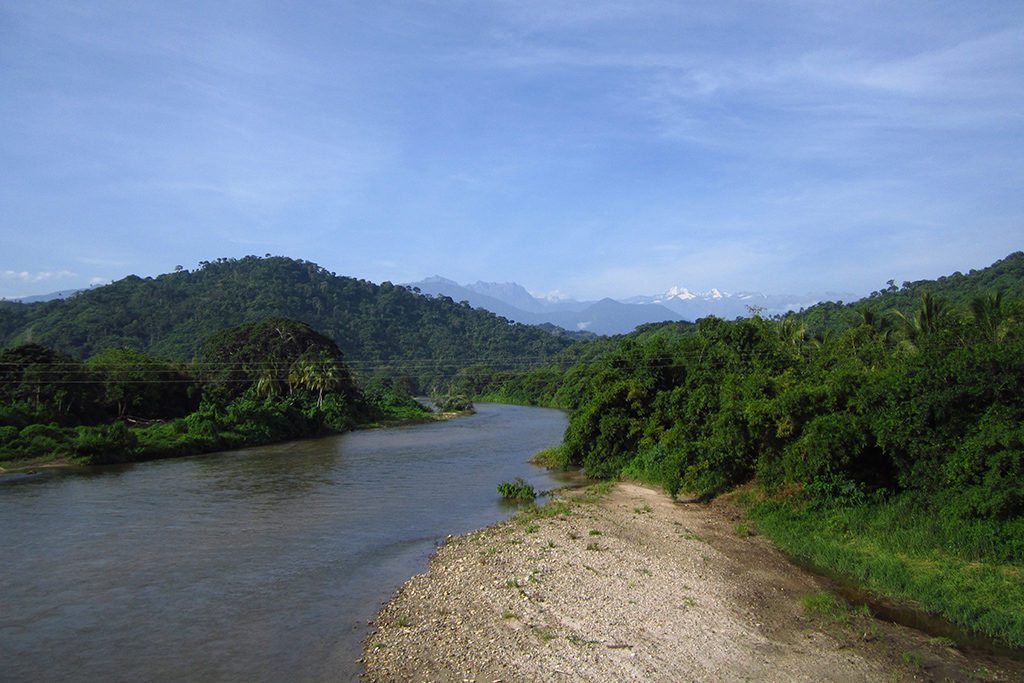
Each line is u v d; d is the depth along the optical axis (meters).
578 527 27.59
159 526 28.75
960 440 22.42
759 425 29.94
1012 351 21.55
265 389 87.88
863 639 16.28
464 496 36.97
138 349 141.12
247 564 23.11
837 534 24.03
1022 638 15.97
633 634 16.48
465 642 15.94
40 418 57.38
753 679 14.15
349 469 48.12
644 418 43.69
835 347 45.84
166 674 14.36
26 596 19.52
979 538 20.33
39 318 147.25
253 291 196.75
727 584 20.45
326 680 14.05
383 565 23.11
